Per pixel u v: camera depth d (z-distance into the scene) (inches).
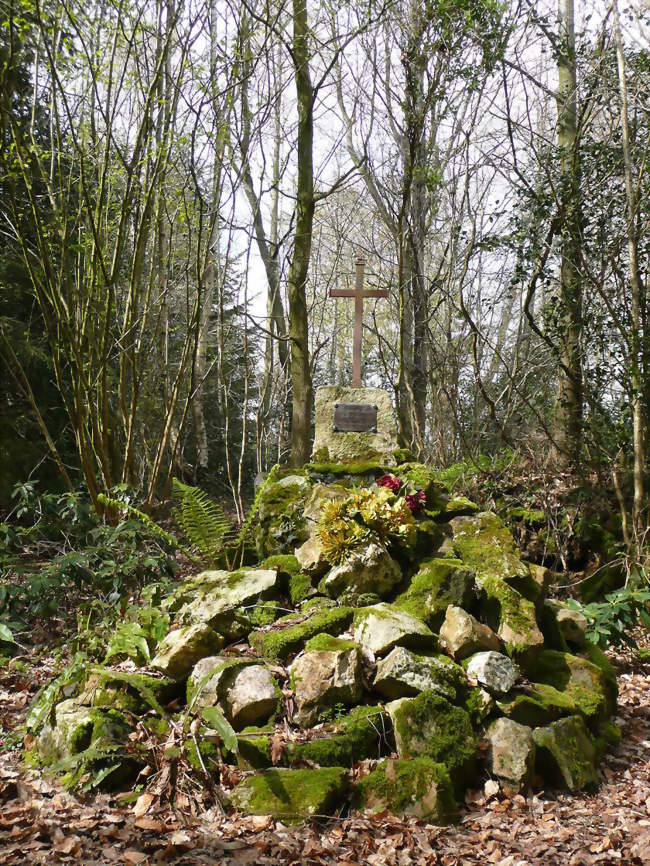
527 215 375.9
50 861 114.3
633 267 292.5
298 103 400.2
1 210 314.2
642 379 295.1
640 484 287.6
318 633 167.6
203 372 541.3
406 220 455.8
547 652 184.7
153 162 302.0
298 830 127.9
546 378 457.4
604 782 159.6
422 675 152.4
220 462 629.6
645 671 232.8
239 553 218.8
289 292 411.5
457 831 134.2
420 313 482.9
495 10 328.2
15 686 191.2
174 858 117.6
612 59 338.3
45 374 401.4
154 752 142.8
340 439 245.1
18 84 351.9
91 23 281.9
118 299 421.4
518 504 333.7
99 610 201.0
